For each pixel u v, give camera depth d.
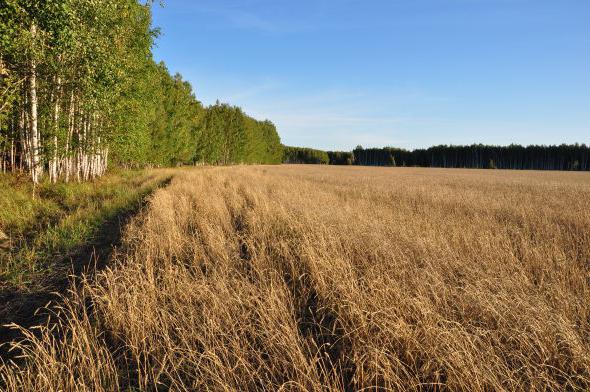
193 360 3.00
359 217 7.78
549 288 4.18
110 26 13.77
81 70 12.40
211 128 53.53
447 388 2.62
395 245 5.56
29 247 6.59
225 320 3.48
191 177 18.75
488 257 5.41
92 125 17.14
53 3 8.42
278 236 6.68
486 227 7.71
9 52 9.74
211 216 8.25
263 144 83.69
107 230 8.05
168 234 6.23
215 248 5.73
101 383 2.75
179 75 44.19
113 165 28.36
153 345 3.17
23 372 2.74
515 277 4.54
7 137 13.97
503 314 3.34
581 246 6.28
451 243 6.24
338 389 2.57
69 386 2.62
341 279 4.21
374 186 19.59
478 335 3.06
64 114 14.55
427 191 16.12
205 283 4.23
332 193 14.75
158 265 5.21
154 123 33.53
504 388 2.51
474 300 3.62
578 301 3.73
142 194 13.44
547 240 6.65
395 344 3.03
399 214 8.91
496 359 2.84
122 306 3.62
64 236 7.15
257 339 3.35
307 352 3.14
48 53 11.02
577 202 13.05
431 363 2.80
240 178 21.12
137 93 18.91
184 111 39.38
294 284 4.50
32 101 12.09
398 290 3.80
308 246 5.25
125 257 5.45
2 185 11.42
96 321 3.61
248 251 5.91
